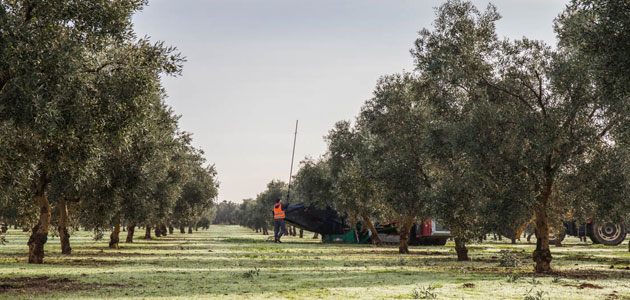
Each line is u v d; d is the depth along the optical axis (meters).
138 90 13.56
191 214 63.94
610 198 16.11
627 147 15.18
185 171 45.31
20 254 26.80
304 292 10.93
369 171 33.09
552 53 17.05
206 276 14.92
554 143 15.66
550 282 13.45
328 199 51.19
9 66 10.28
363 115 36.34
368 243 51.34
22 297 9.88
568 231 50.56
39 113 10.25
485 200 17.80
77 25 12.58
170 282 13.11
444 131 21.44
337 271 17.30
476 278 14.70
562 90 16.20
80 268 17.75
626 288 12.11
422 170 28.30
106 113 12.87
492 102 19.25
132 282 13.01
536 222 17.39
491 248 41.12
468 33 21.27
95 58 12.86
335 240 53.22
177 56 14.24
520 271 17.91
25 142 12.82
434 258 26.84
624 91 11.98
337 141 44.00
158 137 24.77
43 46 10.88
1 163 11.72
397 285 12.52
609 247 42.75
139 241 52.62
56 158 13.21
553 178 16.41
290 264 21.06
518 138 16.56
